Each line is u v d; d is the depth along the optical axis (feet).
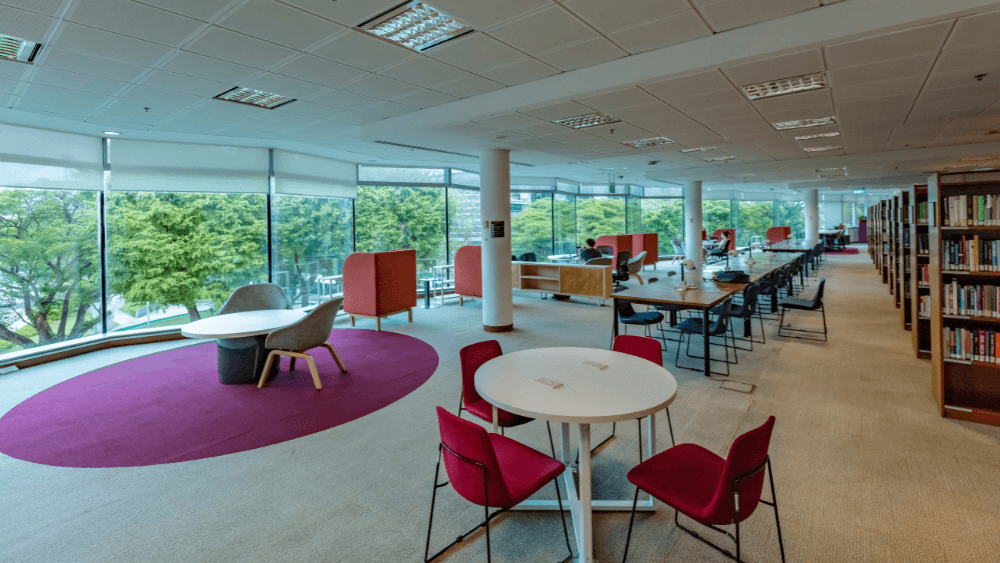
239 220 28.71
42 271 23.44
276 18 10.77
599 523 8.57
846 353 19.33
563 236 55.72
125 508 9.30
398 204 37.55
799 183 58.80
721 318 17.20
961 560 7.34
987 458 10.52
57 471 10.79
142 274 29.35
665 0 10.41
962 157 33.12
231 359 16.81
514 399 7.57
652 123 21.13
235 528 8.59
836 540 7.89
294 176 28.99
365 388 16.24
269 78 15.01
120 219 28.60
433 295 37.81
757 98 17.29
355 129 22.65
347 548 7.98
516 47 13.00
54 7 9.94
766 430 6.49
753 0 10.67
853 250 76.89
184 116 19.35
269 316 18.37
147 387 16.71
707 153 31.19
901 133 25.09
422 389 16.08
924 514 8.54
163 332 24.40
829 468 10.23
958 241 13.02
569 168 39.52
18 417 14.05
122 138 23.21
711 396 14.75
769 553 7.61
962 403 13.23
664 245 71.00
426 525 8.61
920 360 18.07
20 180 20.02
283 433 12.71
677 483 7.09
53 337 23.86
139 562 7.70
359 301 26.14
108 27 10.97
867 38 11.38
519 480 7.25
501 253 24.89
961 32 11.18
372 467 10.82
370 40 12.21
